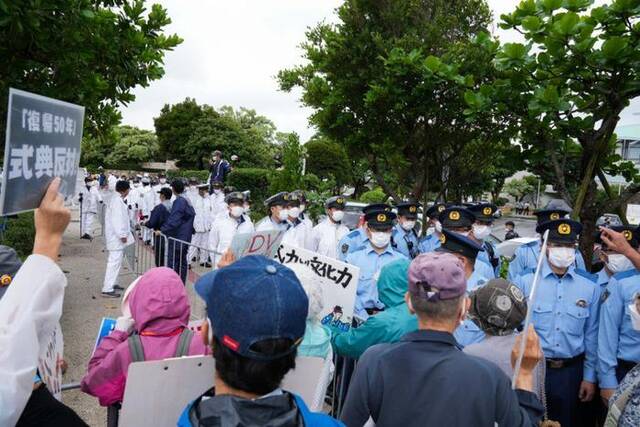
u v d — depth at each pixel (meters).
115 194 8.95
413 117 9.26
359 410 2.14
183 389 2.16
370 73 9.21
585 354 4.07
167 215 9.82
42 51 5.95
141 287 2.68
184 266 9.14
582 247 5.90
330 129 10.23
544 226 4.16
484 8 9.75
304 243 8.06
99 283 9.96
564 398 4.05
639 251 4.36
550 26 5.03
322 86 10.13
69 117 1.92
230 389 1.50
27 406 1.84
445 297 2.11
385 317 3.22
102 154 57.22
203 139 46.19
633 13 4.76
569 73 5.31
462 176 10.85
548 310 4.10
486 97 5.82
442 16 9.26
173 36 7.50
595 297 4.11
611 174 6.40
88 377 2.66
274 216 7.77
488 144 10.00
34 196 1.73
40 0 5.24
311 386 2.24
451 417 1.96
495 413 2.02
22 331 1.51
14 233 8.91
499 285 2.68
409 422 2.01
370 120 9.55
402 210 7.90
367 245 6.35
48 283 1.59
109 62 6.85
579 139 5.73
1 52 5.80
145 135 59.75
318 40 10.20
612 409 2.31
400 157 9.95
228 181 19.36
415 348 2.11
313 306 3.09
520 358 2.15
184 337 2.65
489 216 5.98
